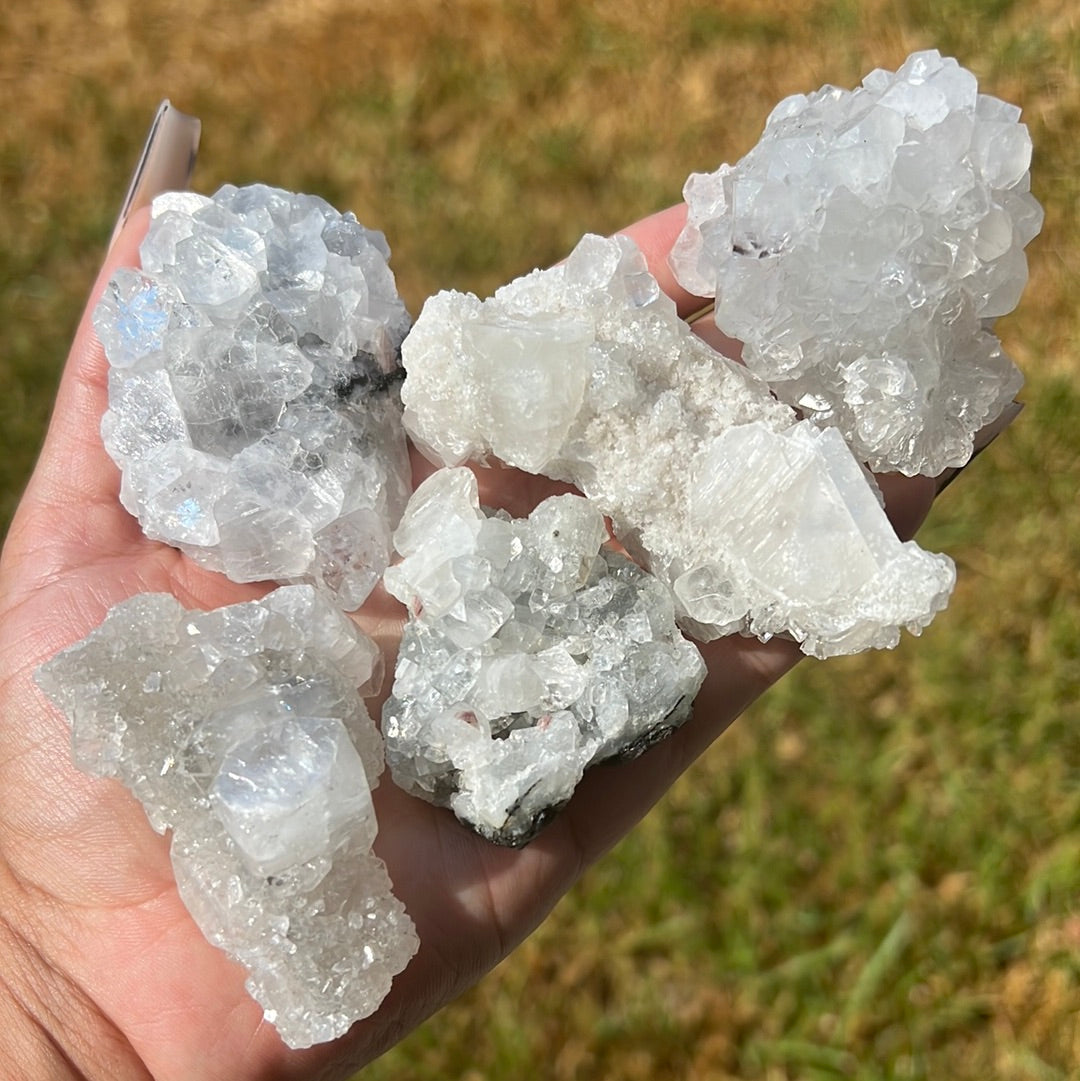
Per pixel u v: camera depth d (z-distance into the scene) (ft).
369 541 0.56
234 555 0.54
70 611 0.53
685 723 0.57
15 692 0.52
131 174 1.01
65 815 0.50
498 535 0.52
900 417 0.55
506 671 0.50
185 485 0.54
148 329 0.57
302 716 0.47
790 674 0.83
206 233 0.57
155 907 0.50
